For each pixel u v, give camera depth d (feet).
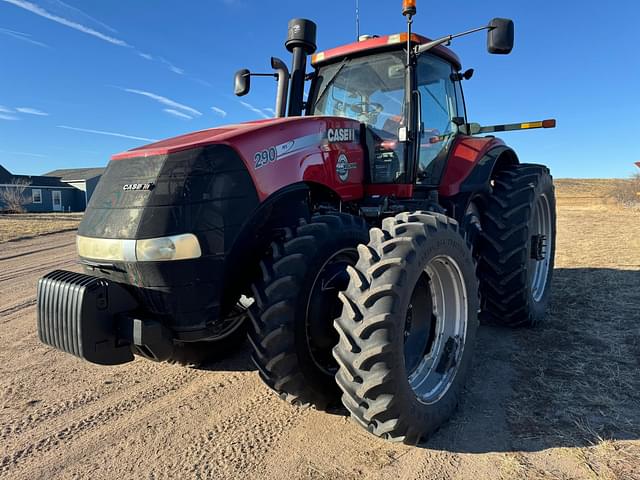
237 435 8.04
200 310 7.54
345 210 10.50
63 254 31.17
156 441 7.91
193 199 7.38
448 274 8.83
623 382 9.34
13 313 16.39
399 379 7.00
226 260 7.62
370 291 7.07
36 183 124.67
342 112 12.36
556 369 10.16
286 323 7.68
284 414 8.79
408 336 8.59
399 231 7.84
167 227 7.27
